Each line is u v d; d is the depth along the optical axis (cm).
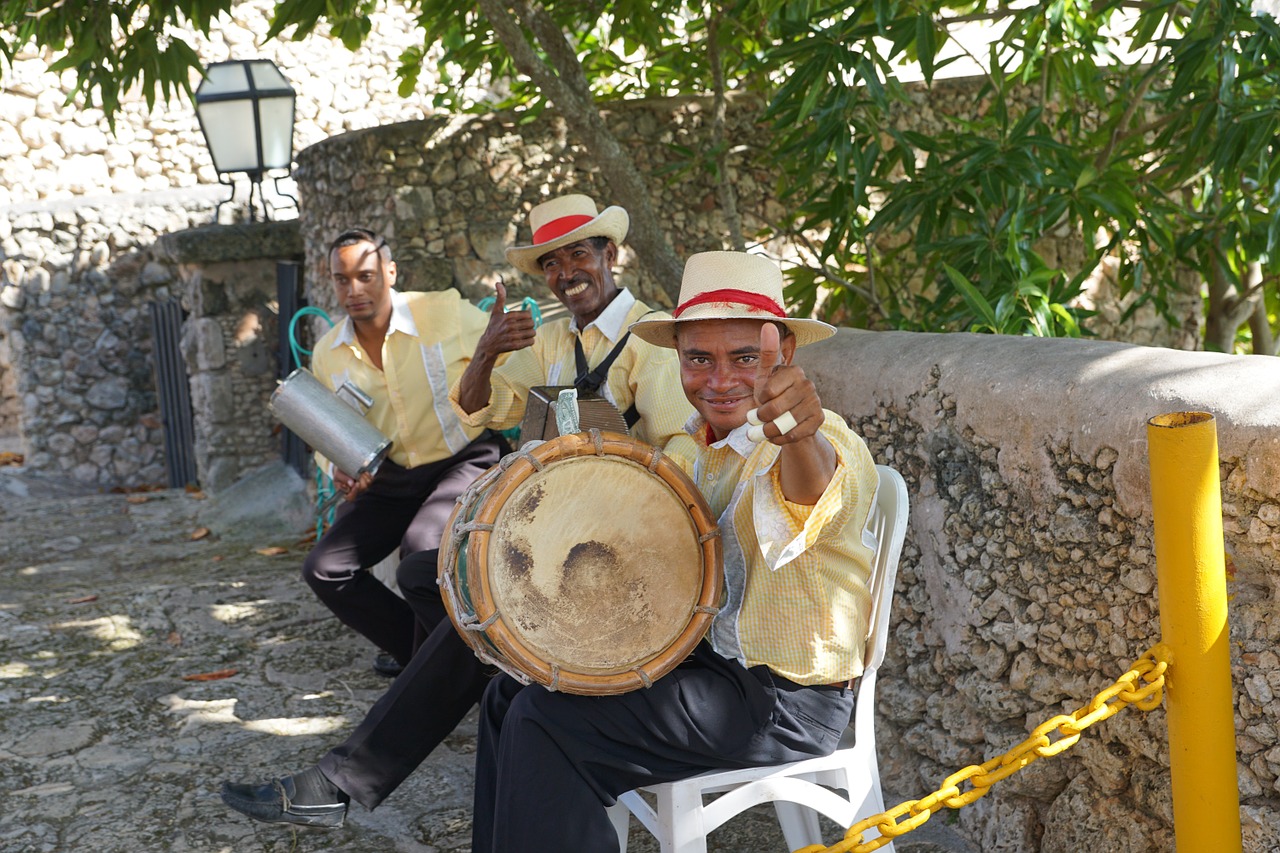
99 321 827
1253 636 187
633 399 278
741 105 489
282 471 683
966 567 246
